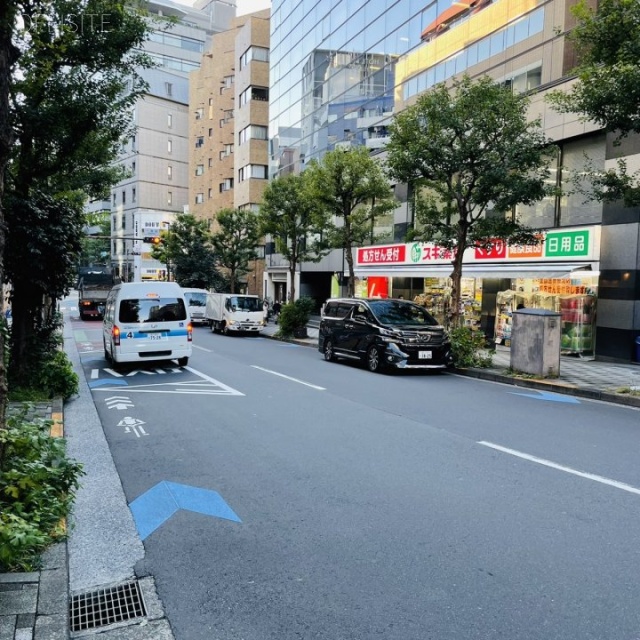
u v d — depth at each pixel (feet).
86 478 17.97
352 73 91.40
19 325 31.17
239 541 13.35
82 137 32.17
